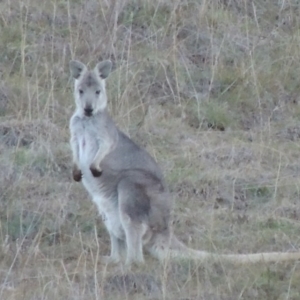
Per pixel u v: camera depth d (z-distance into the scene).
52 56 30.17
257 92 30.00
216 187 24.59
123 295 19.17
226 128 28.69
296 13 34.31
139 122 27.78
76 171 22.47
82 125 22.36
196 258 20.72
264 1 34.72
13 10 32.41
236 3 34.22
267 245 22.06
